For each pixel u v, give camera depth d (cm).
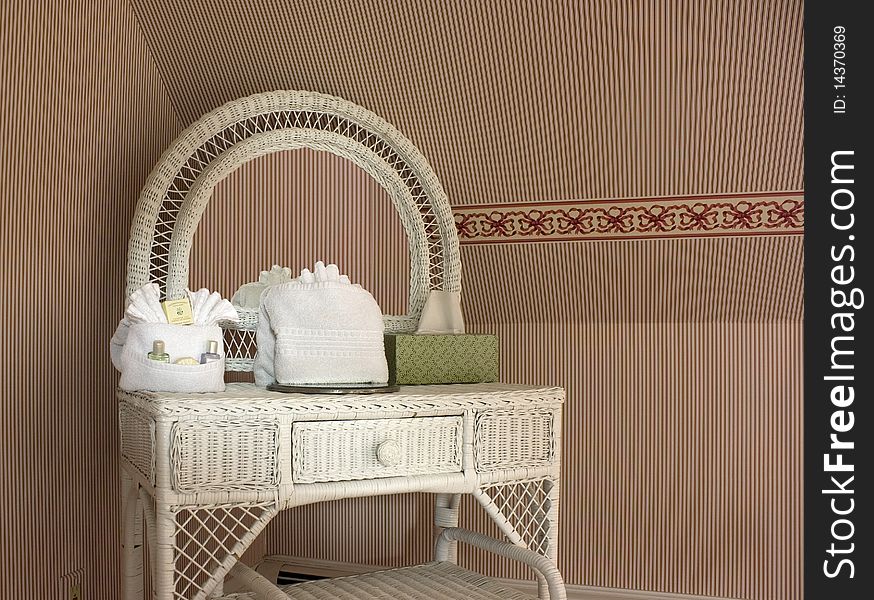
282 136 217
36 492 177
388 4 205
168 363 173
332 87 228
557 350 260
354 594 194
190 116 241
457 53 213
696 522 252
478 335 216
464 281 254
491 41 209
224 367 200
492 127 226
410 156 228
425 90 222
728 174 222
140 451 173
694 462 252
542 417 193
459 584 203
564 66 210
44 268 179
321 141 222
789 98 206
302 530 273
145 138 224
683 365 252
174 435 159
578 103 216
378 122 225
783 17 194
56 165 182
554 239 240
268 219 220
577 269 245
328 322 192
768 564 247
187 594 226
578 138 222
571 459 260
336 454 173
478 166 234
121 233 213
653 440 255
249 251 218
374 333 198
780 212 224
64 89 184
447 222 232
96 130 198
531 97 217
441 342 212
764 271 235
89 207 197
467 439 184
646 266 240
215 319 186
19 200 170
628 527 257
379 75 222
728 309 246
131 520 188
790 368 244
